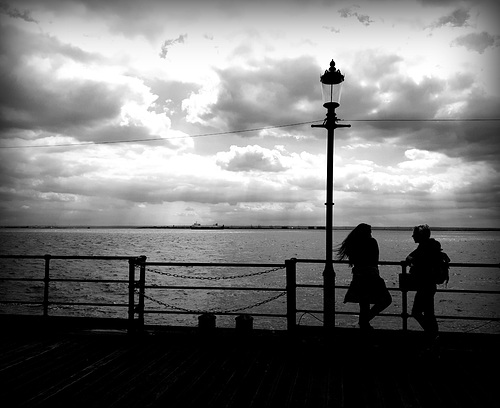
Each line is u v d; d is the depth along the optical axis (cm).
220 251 10138
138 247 11731
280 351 655
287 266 676
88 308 3238
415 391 499
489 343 648
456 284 4925
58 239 18500
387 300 628
